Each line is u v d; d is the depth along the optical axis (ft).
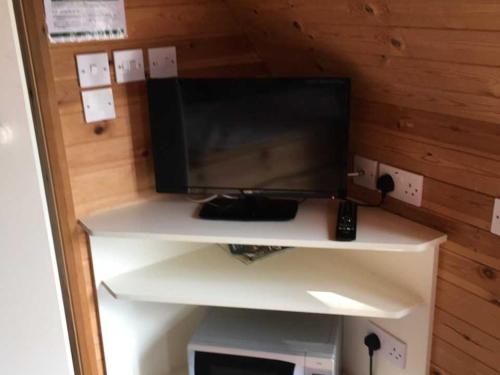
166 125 5.23
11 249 4.99
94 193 5.39
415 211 4.93
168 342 6.44
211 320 5.74
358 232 4.75
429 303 4.91
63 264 5.49
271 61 5.92
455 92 4.16
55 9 4.72
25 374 5.48
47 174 5.18
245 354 5.27
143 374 6.35
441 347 5.01
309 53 5.30
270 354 5.22
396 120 4.87
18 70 4.51
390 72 4.57
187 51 5.55
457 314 4.75
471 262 4.50
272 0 4.89
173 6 5.33
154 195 5.77
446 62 4.00
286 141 5.03
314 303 4.95
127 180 5.57
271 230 4.90
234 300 5.07
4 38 4.40
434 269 4.78
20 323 5.27
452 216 4.58
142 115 5.48
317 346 5.27
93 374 5.93
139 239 5.48
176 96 5.10
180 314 6.40
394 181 5.05
